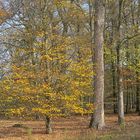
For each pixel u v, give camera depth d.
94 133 18.33
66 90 20.47
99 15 23.77
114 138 14.52
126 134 15.22
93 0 28.61
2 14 29.20
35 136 20.47
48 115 20.31
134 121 30.59
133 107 54.53
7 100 19.88
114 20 30.05
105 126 24.33
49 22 23.69
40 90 19.86
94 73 21.61
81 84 20.58
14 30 28.23
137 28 30.64
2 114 21.39
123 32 30.44
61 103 20.25
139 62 31.55
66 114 20.72
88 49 21.95
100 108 23.42
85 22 31.08
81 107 21.09
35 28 24.14
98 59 23.56
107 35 29.95
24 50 20.78
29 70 20.31
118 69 28.53
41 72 20.27
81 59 21.25
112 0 30.34
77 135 18.02
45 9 26.38
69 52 21.38
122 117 27.80
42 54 20.38
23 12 28.84
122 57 30.47
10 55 26.55
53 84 20.36
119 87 28.42
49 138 19.45
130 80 30.98
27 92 19.78
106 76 37.88
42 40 20.97
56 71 20.44
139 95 44.78
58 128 24.59
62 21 29.83
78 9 29.62
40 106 20.03
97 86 23.45
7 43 27.23
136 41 31.27
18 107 20.27
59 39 20.84
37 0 26.31
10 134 21.80
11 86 19.92
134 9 34.28
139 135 14.43
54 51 20.34
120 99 28.12
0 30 28.48
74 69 20.64
